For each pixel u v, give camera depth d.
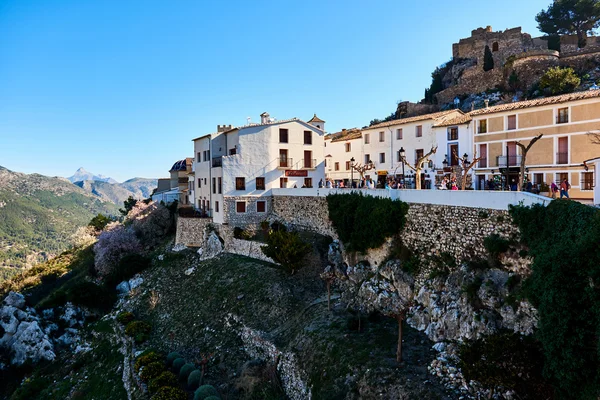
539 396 15.20
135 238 58.69
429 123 51.25
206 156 54.84
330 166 67.75
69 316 44.69
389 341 22.70
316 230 41.56
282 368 25.84
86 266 61.50
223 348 30.91
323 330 25.86
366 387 19.44
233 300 35.81
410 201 28.45
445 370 18.61
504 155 42.16
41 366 38.81
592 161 23.56
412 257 27.14
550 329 15.37
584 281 14.95
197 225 52.03
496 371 15.09
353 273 31.83
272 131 49.72
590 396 14.17
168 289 44.38
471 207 23.44
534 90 60.38
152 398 25.28
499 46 73.88
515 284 19.59
